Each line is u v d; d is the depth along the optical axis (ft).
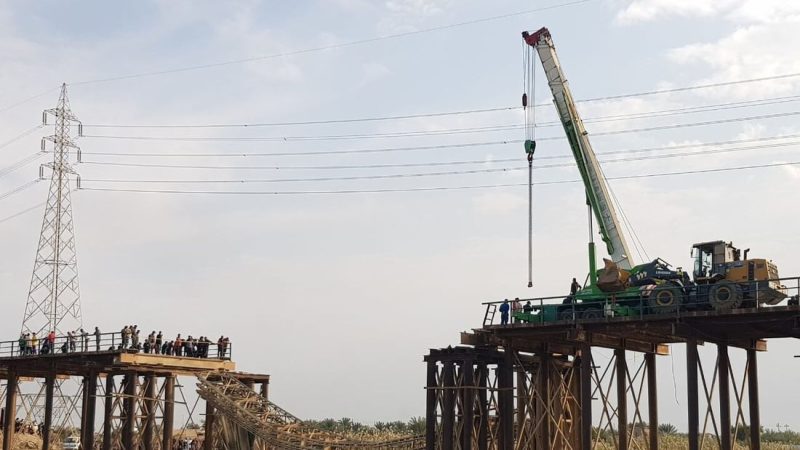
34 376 246.88
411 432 347.15
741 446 215.10
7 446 229.66
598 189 169.27
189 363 207.92
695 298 141.79
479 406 155.12
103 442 198.70
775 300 135.54
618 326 144.77
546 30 175.73
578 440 167.84
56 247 331.36
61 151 339.57
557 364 166.91
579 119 173.17
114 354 195.93
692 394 137.18
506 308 157.38
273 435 193.16
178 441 238.48
